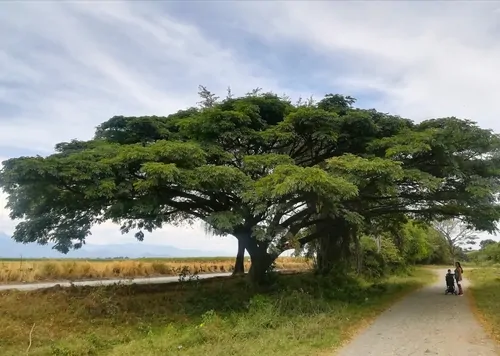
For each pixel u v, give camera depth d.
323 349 10.26
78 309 15.55
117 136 19.69
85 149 18.33
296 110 18.73
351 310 16.31
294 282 22.06
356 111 18.83
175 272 34.81
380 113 19.78
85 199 16.67
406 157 17.88
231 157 17.62
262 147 19.34
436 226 67.31
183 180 15.05
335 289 22.12
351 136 19.20
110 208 16.28
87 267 29.11
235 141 18.39
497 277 33.28
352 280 26.09
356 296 20.78
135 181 16.05
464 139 17.73
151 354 10.71
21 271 25.06
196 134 18.33
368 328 13.06
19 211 16.69
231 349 10.32
